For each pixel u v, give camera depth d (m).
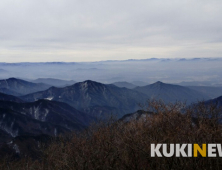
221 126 10.25
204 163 8.53
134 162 9.60
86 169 10.44
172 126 10.50
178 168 8.54
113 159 10.17
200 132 9.55
